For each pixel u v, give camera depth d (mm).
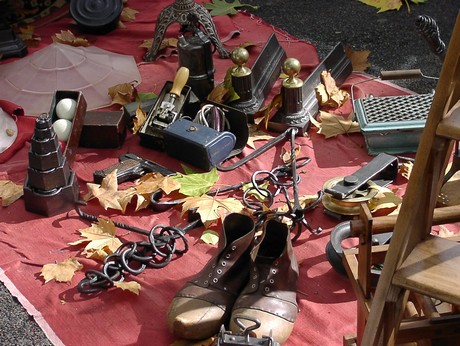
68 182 2660
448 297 1455
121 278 2332
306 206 2604
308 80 3131
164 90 3027
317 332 2119
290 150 2912
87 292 2289
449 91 1398
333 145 2961
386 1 4121
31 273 2408
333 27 3988
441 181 1619
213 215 2537
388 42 3801
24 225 2615
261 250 2223
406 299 1650
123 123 3035
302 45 3750
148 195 2658
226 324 2119
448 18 3994
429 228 1602
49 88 3301
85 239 2498
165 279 2338
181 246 2480
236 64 3059
